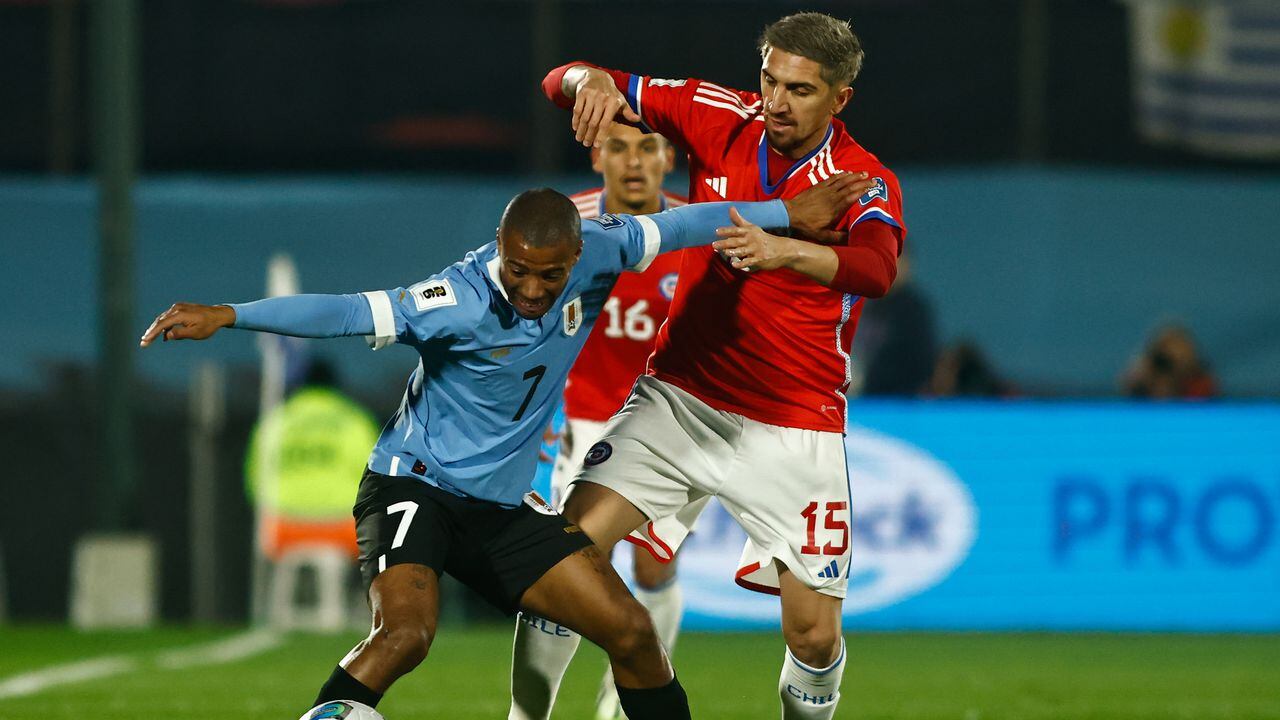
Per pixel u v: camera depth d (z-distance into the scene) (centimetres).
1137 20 4950
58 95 4972
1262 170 4959
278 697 2581
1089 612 3819
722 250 1587
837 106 1828
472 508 1633
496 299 1585
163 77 4975
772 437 1867
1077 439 3828
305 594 4200
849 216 1761
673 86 1919
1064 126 4991
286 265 4300
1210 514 3841
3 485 4131
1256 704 2614
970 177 4669
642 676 1616
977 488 3809
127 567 3938
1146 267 4650
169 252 4591
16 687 2695
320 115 4994
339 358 4356
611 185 2266
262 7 4991
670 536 1953
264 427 4000
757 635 3669
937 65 4959
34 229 4475
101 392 3991
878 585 3784
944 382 4078
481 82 4997
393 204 4638
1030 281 4641
